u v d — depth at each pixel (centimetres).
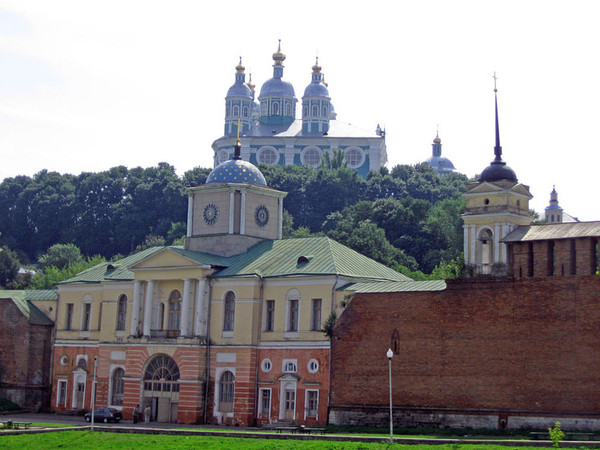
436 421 7581
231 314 9069
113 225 19912
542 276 7244
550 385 7081
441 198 19912
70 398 10319
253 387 8800
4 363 10631
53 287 15475
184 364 9112
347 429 7775
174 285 9494
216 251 9788
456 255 15162
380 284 8281
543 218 17938
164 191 19825
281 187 19575
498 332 7388
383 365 7950
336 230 16650
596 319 6950
